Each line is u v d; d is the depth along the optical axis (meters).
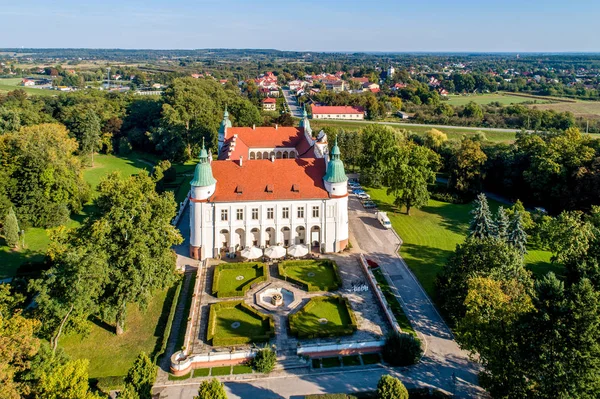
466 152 115.44
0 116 142.50
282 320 60.31
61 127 112.56
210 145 156.75
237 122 172.00
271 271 73.69
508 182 115.19
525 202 114.38
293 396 47.84
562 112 196.88
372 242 86.38
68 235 58.44
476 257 59.22
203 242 77.12
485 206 80.44
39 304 48.31
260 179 78.75
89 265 49.09
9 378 36.78
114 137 170.50
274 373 51.50
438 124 195.75
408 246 85.12
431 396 47.50
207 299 65.50
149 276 55.59
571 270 58.47
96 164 148.50
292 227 79.38
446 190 119.94
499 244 59.88
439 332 59.19
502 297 48.12
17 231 81.00
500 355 43.31
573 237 70.94
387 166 110.12
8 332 40.34
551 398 38.97
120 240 56.06
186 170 143.25
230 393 48.28
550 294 41.16
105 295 55.88
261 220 77.94
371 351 55.28
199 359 52.59
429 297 67.31
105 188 61.53
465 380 50.47
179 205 106.75
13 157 91.81
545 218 84.19
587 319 37.62
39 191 90.81
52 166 93.50
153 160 158.38
